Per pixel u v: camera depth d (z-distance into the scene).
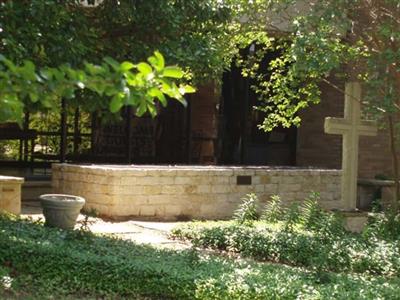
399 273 8.81
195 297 6.84
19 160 17.06
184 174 13.05
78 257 7.41
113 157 17.72
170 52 8.26
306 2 11.62
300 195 14.65
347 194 12.20
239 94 18.80
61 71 2.86
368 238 10.27
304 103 12.16
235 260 8.83
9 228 8.88
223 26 10.07
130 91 2.92
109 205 12.26
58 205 9.73
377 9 10.84
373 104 10.60
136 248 8.77
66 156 17.14
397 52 9.91
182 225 11.31
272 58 16.34
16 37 6.88
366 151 17.64
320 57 10.16
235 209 13.72
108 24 8.41
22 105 2.95
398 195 11.78
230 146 19.00
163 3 8.18
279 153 19.23
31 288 6.78
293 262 9.26
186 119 18.02
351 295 6.93
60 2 7.61
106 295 6.91
